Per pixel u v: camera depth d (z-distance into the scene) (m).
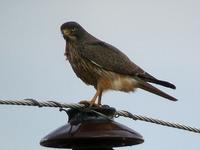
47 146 8.30
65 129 8.10
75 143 8.04
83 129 8.02
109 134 7.90
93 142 8.00
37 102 8.69
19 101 8.58
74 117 8.44
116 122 8.36
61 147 8.32
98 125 8.13
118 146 8.37
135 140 8.07
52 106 8.80
